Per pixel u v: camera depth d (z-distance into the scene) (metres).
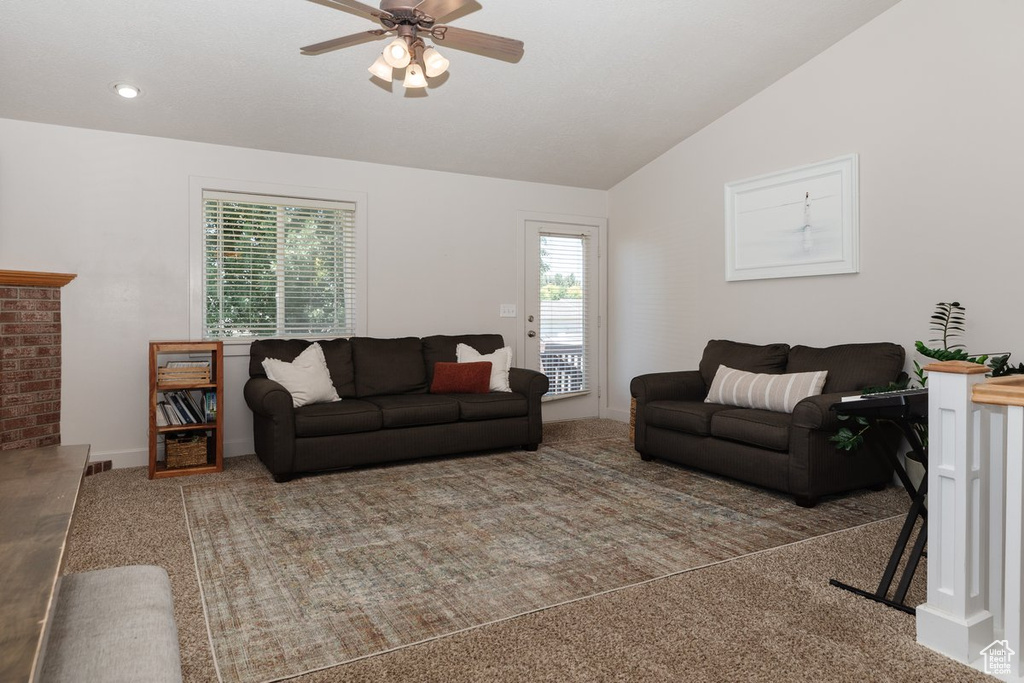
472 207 5.49
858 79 3.92
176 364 4.00
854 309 3.98
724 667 1.77
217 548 2.69
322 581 2.37
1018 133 3.20
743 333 4.73
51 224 3.94
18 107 3.76
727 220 4.79
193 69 3.61
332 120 4.32
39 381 3.68
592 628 2.00
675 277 5.35
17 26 3.13
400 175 5.15
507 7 3.41
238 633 1.98
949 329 3.48
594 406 6.19
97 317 4.09
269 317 4.70
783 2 3.56
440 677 1.72
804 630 1.98
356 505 3.31
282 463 3.74
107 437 4.14
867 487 3.68
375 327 5.05
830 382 3.70
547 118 4.64
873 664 1.78
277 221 4.71
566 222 5.96
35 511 1.11
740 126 4.71
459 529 2.94
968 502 1.82
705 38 3.83
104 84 3.65
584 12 3.50
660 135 5.09
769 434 3.39
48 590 0.81
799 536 2.84
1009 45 3.23
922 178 3.61
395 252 5.13
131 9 3.11
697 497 3.46
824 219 4.12
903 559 2.55
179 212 4.33
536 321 5.83
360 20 3.28
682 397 4.41
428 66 2.84
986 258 3.33
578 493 3.54
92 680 0.94
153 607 1.21
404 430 4.15
